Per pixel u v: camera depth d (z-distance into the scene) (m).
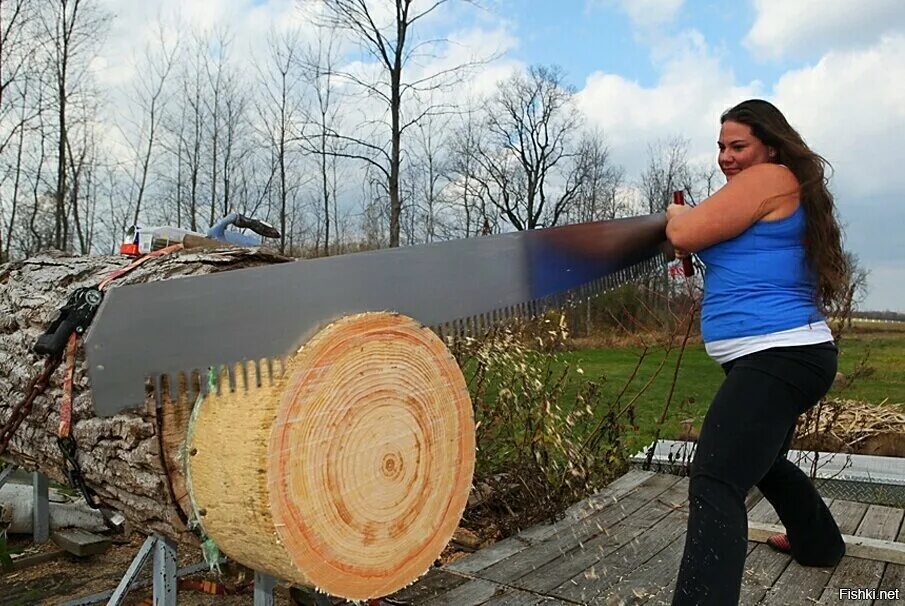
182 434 2.20
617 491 4.64
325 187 18.78
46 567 4.48
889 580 3.12
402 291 2.26
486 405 5.16
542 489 4.69
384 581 2.06
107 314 1.75
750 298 2.54
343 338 1.95
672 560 3.50
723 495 2.38
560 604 3.05
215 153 20.31
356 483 1.97
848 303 4.43
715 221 2.52
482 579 3.33
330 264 2.07
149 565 4.43
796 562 3.32
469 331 2.51
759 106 2.70
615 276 3.07
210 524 2.03
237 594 4.12
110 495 2.53
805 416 5.86
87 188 20.42
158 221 20.56
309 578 1.88
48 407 2.80
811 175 2.55
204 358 1.87
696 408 8.41
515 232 2.65
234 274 1.90
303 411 1.86
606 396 8.27
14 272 3.65
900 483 5.39
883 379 11.27
